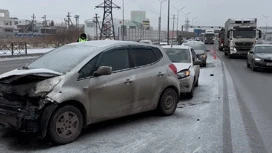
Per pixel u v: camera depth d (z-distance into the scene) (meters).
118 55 6.66
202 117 7.76
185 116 7.82
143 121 7.25
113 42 6.85
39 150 5.36
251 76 17.06
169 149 5.54
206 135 6.34
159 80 7.45
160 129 6.67
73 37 61.69
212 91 11.76
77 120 5.82
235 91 11.84
